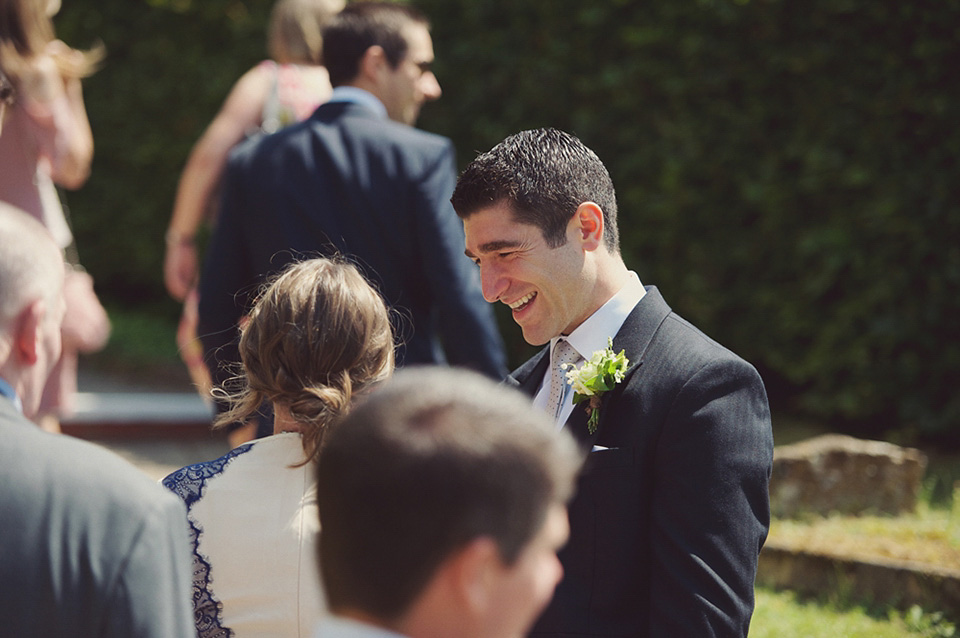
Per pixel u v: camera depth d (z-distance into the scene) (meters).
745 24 10.53
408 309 6.30
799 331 10.78
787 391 11.90
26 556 2.63
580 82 11.83
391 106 6.56
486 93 12.84
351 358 3.46
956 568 6.82
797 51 10.22
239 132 8.02
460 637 2.05
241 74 16.27
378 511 2.03
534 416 2.16
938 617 6.48
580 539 3.70
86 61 7.93
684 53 10.90
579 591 3.69
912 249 9.90
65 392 7.92
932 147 9.73
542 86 12.20
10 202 7.54
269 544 3.31
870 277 10.16
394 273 6.24
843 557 7.07
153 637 2.63
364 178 6.17
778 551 7.39
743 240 11.03
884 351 10.23
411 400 2.13
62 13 18.20
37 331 3.03
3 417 2.82
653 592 3.53
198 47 16.83
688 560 3.45
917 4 9.58
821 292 10.38
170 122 17.42
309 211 6.15
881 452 8.20
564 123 12.20
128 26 17.81
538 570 2.11
